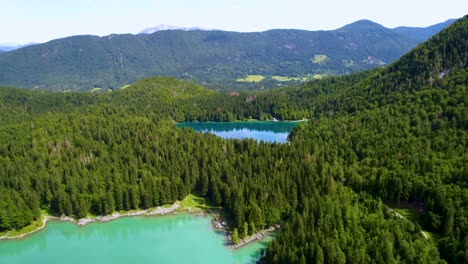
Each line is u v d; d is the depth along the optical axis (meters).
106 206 157.75
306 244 106.50
